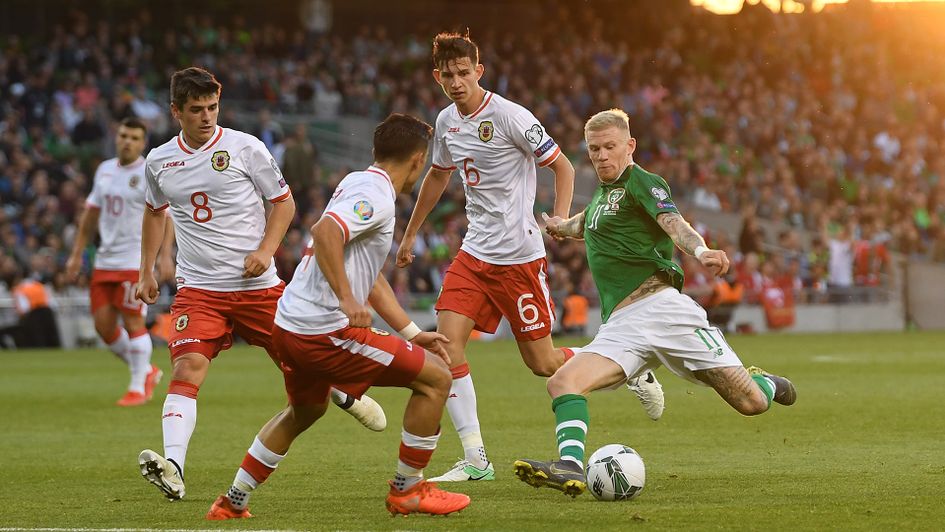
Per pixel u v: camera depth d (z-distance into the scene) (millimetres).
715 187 112438
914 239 113562
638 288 25094
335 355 21328
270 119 108688
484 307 29344
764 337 88688
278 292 27703
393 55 125938
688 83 129000
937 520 20969
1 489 25984
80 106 101188
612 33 135875
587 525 20766
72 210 88688
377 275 21969
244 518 22000
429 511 21906
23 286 80750
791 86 134875
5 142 92062
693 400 44312
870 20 146625
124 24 119312
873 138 132500
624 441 33031
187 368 26078
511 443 33188
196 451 32219
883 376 54000
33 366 64750
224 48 116750
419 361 21547
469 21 136250
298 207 91438
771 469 27562
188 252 27344
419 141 21812
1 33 120625
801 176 121375
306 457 30578
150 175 27656
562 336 90312
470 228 29641
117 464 29953
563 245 95562
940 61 145750
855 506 22438
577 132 115688
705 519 21188
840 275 103625
